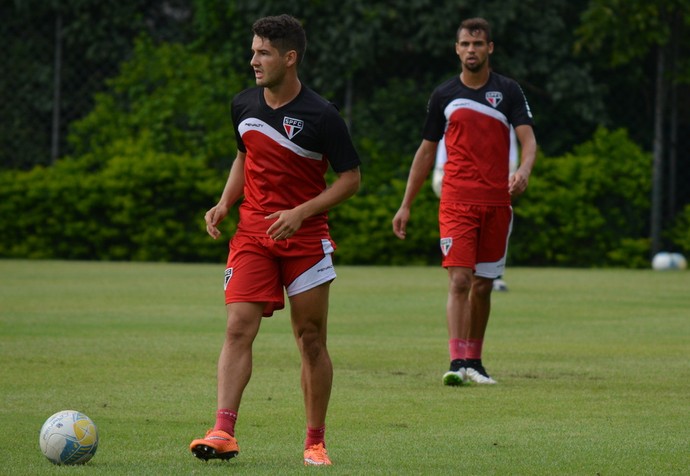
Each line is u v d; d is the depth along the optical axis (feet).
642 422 74.59
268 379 92.68
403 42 274.77
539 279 215.92
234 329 61.26
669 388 90.02
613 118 282.15
